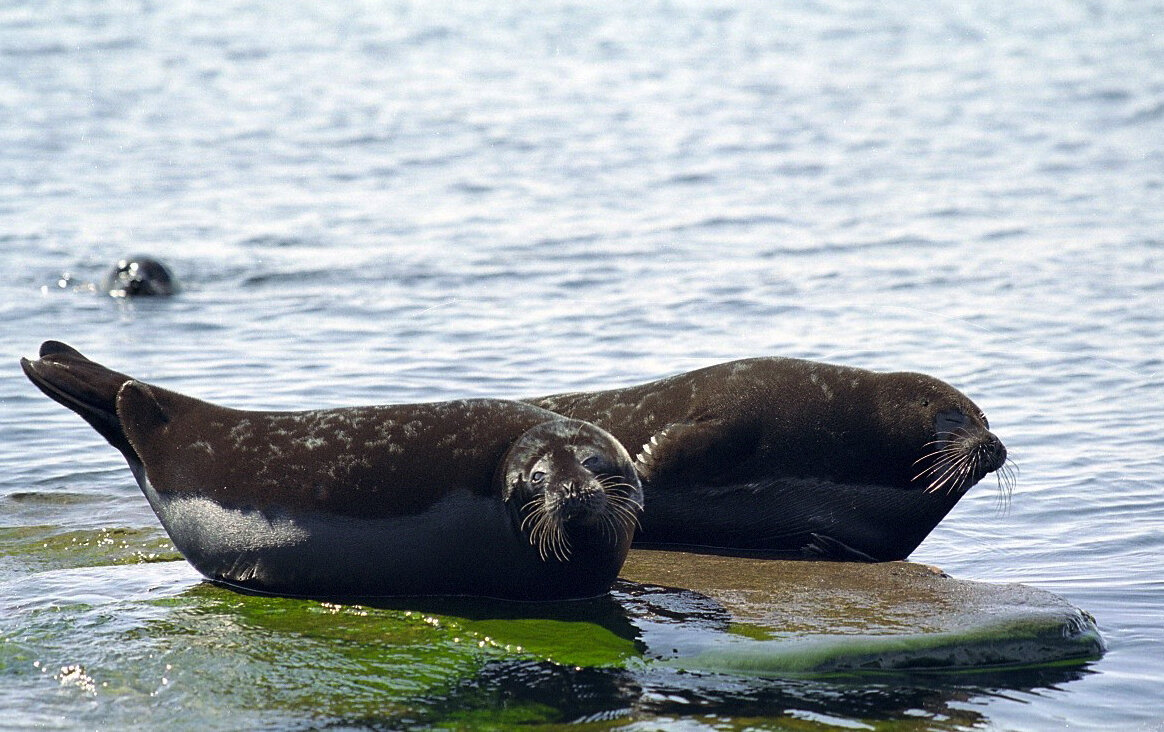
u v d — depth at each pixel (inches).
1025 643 1100.5
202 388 1977.1
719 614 1171.9
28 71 5876.0
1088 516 1497.3
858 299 2576.3
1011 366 2114.9
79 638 1113.4
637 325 2390.5
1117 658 1112.2
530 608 1197.1
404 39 7047.2
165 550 1369.3
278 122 4943.4
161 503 1264.8
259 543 1221.7
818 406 1416.1
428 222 3425.2
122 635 1120.8
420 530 1197.1
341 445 1213.7
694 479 1416.1
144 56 6358.3
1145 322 2377.0
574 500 1099.9
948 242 3110.2
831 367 1448.1
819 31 7337.6
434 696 1008.9
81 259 3038.9
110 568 1310.3
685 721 971.9
